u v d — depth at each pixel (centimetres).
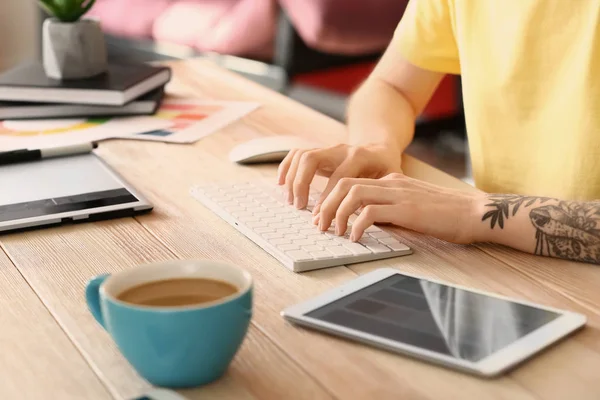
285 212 108
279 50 341
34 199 109
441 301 81
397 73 155
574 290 87
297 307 80
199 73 191
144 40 401
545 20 131
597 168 128
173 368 67
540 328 76
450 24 148
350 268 93
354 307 80
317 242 98
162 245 99
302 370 71
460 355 71
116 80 159
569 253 95
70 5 158
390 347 73
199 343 66
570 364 71
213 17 368
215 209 109
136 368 69
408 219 100
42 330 79
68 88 154
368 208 100
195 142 142
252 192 116
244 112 159
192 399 67
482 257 96
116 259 95
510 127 140
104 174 120
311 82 350
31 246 99
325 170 119
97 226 105
